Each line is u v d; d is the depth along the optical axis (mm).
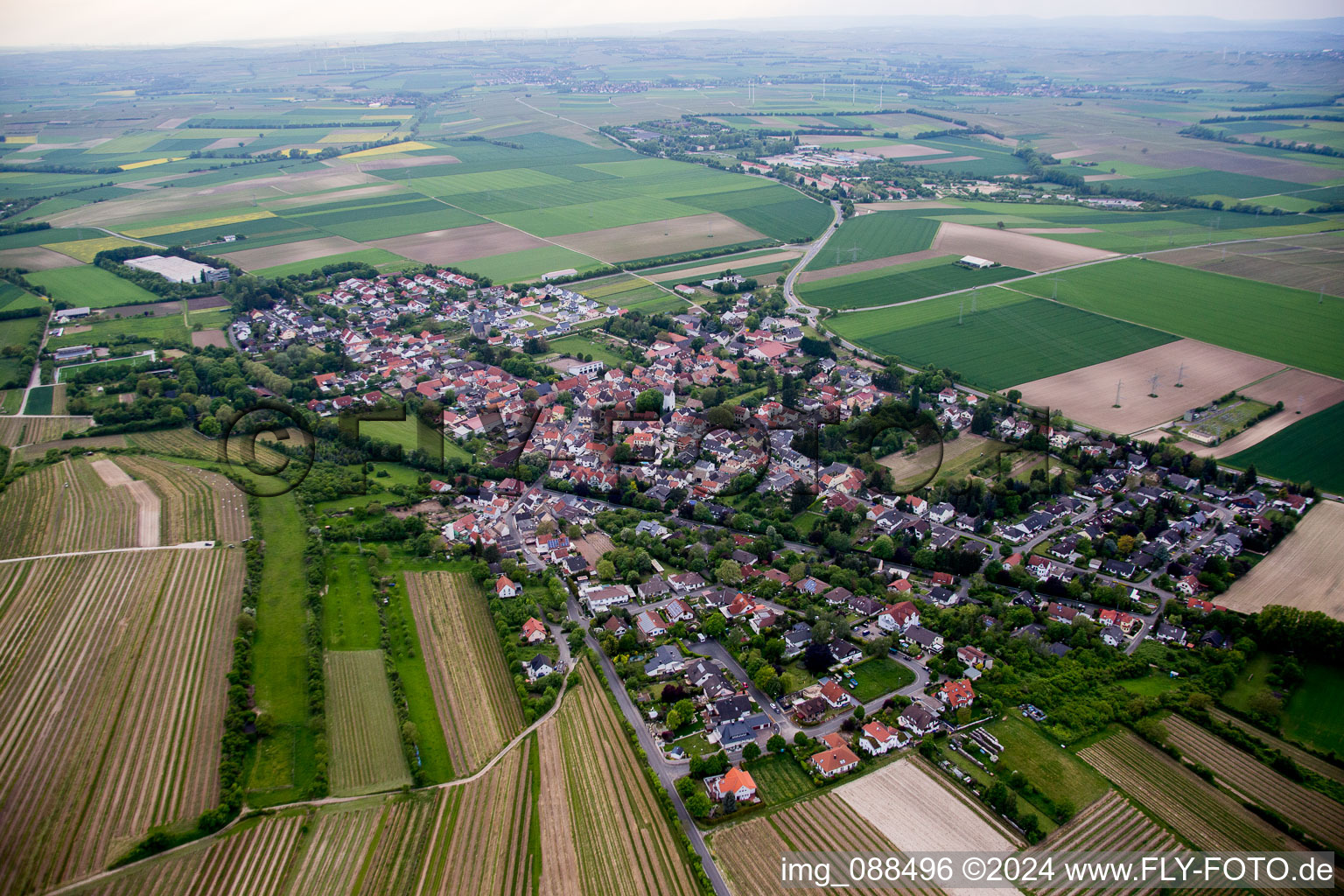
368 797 154500
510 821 149750
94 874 135625
